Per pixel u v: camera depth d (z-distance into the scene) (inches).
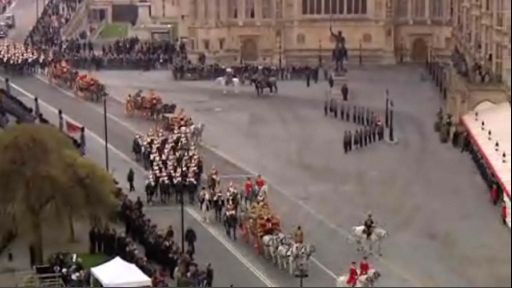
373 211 7509.8
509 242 6294.3
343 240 7682.1
